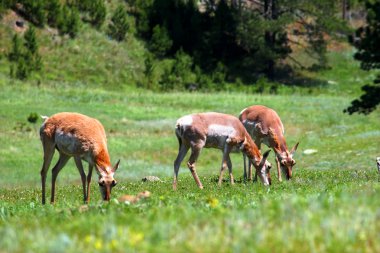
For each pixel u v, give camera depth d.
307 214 14.69
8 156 70.94
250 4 167.62
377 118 94.56
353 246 12.36
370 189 22.72
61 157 31.33
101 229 14.02
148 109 98.88
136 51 142.12
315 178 38.22
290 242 12.59
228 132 36.38
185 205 19.19
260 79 137.50
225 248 12.25
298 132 86.44
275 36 156.62
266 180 37.00
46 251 12.43
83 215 18.45
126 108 98.12
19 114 87.44
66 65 128.12
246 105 107.56
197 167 72.56
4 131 80.06
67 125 30.20
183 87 132.12
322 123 91.75
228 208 18.38
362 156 63.91
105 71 130.75
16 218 20.55
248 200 21.91
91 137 29.73
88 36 140.00
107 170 29.03
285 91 135.75
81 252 12.21
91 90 113.62
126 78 130.88
